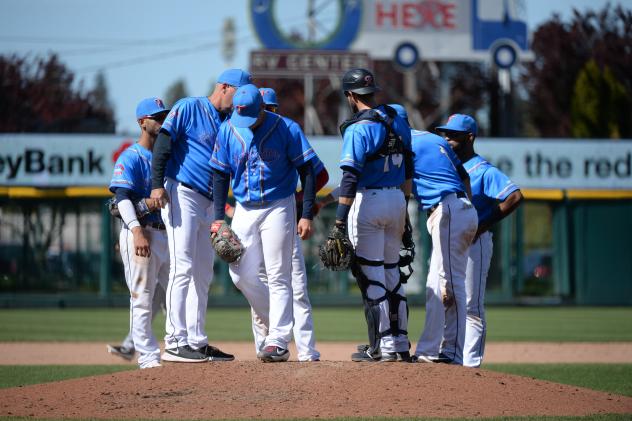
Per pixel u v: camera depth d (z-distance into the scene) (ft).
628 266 292.40
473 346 102.89
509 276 292.40
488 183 102.37
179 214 91.09
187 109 90.68
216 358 93.15
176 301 91.15
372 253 88.84
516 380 87.25
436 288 95.50
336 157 276.62
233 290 287.07
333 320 233.35
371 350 89.10
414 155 92.53
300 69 354.13
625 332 199.62
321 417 74.28
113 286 284.82
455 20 365.61
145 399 80.43
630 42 415.44
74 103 422.00
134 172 95.76
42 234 283.38
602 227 292.81
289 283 89.76
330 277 290.76
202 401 79.25
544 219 308.19
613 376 122.31
